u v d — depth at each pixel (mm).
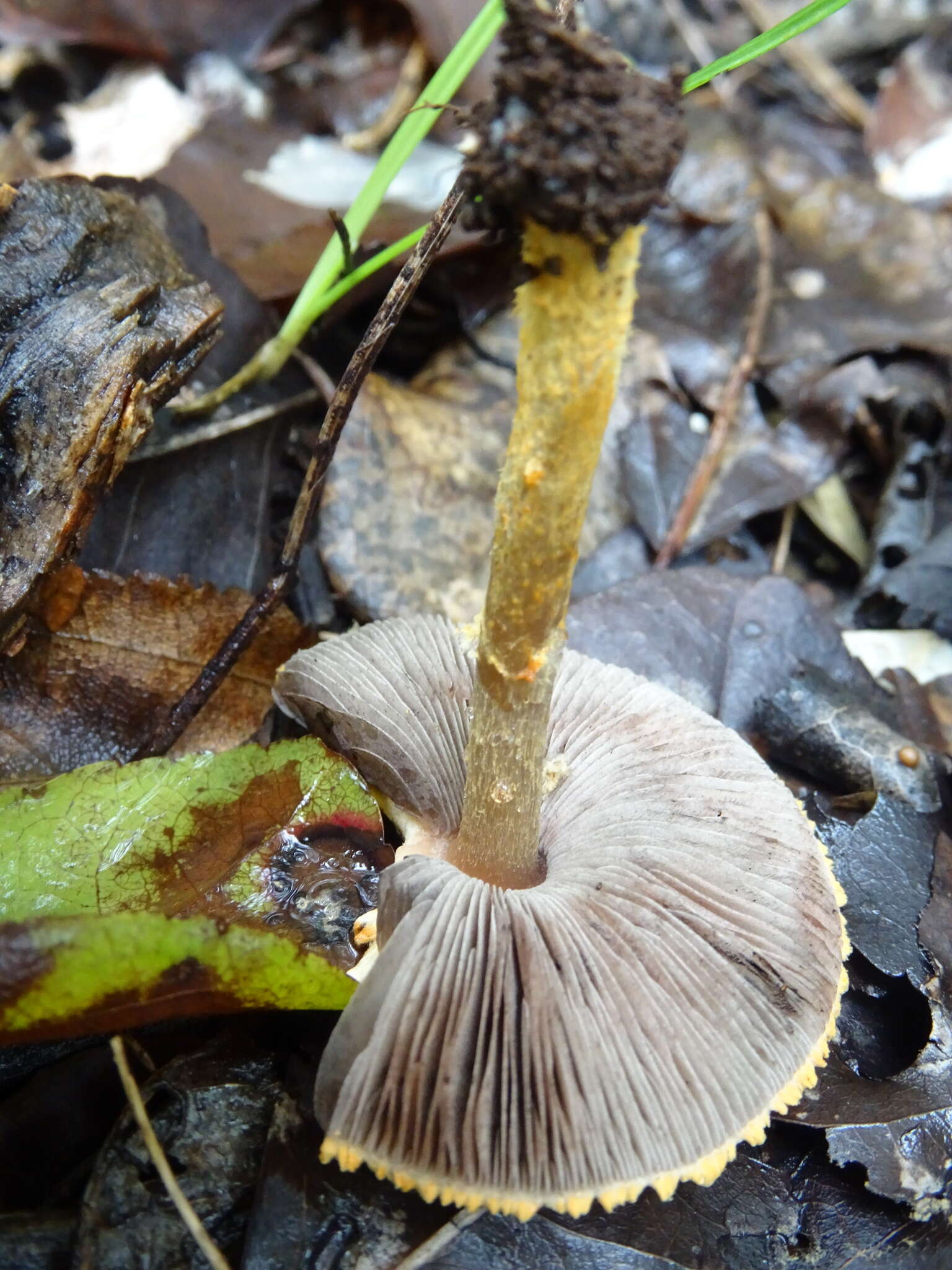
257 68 185
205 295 104
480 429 141
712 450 150
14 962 68
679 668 124
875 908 101
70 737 98
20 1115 81
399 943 68
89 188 101
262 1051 84
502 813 79
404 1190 70
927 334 164
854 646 140
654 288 168
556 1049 67
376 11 187
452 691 93
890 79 220
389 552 127
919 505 152
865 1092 89
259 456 126
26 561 90
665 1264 78
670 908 76
